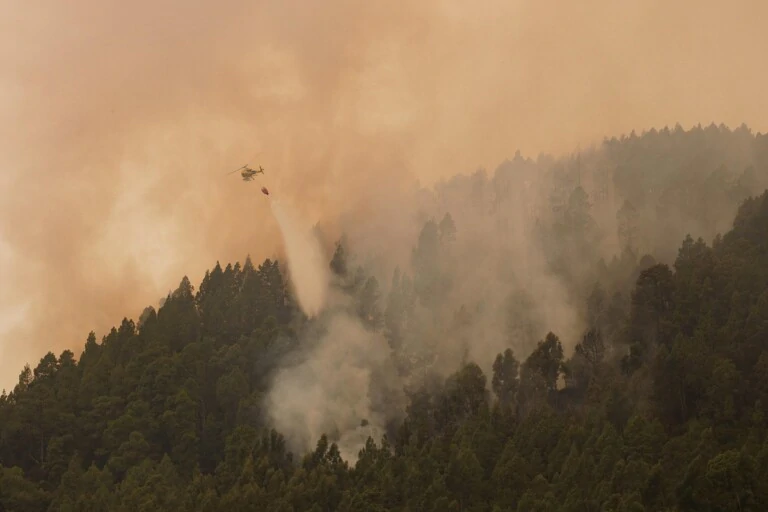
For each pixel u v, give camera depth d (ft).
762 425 544.62
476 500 541.34
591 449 543.39
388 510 535.60
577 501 493.36
